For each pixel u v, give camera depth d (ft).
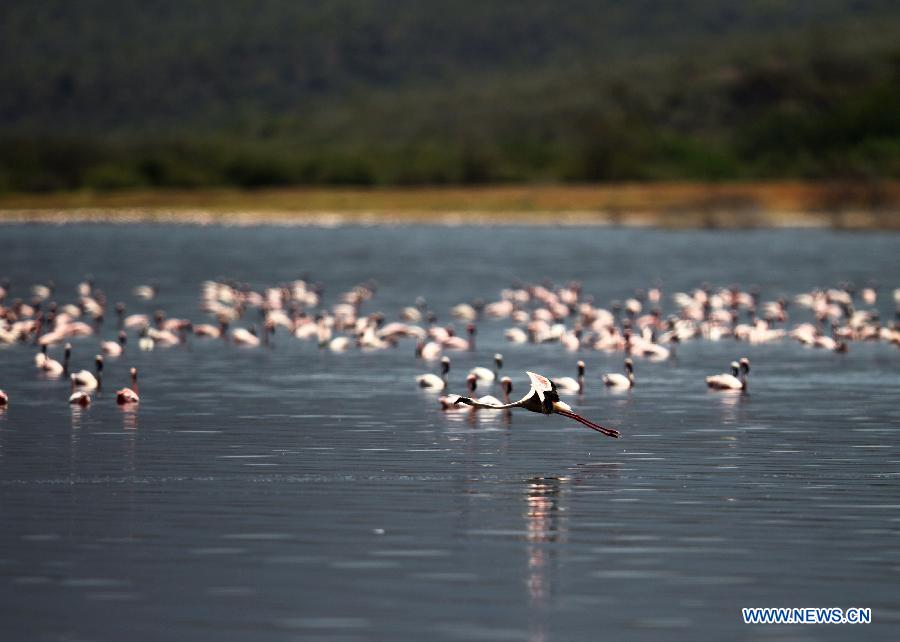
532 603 68.95
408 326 190.70
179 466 98.48
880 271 312.50
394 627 65.72
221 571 73.61
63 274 298.76
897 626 66.49
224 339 186.29
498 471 97.14
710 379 139.44
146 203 547.08
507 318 221.05
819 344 176.65
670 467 98.63
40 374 148.56
